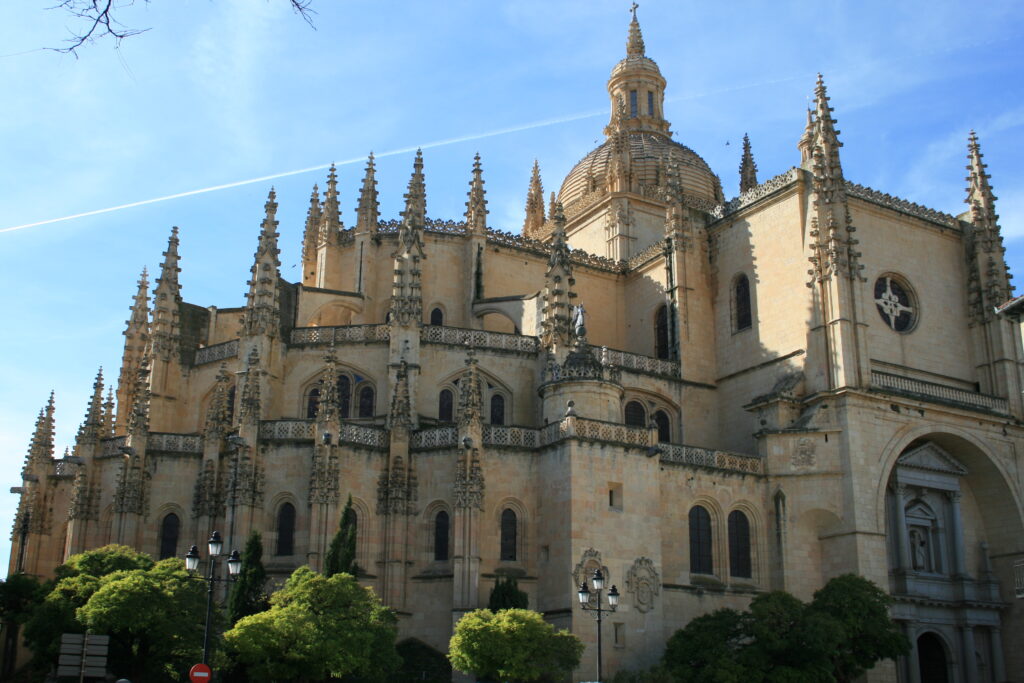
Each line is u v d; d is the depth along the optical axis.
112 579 46.16
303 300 72.25
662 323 80.19
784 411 67.31
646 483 60.44
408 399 62.78
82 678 38.38
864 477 64.38
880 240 73.06
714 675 51.12
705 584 62.50
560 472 58.81
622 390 64.75
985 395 71.81
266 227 68.88
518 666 46.78
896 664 63.41
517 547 59.47
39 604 49.25
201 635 46.03
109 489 62.88
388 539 59.03
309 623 45.16
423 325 69.19
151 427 68.44
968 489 73.25
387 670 48.84
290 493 59.16
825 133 70.81
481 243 79.00
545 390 63.91
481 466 58.47
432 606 58.03
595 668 55.03
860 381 65.94
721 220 77.94
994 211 76.94
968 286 76.31
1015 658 69.50
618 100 105.62
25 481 67.56
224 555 57.25
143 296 81.25
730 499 65.12
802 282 70.00
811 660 52.38
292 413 67.31
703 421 74.81
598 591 46.38
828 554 64.50
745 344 74.19
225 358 69.25
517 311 74.38
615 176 94.81
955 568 69.94
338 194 81.19
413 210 72.12
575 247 99.44
